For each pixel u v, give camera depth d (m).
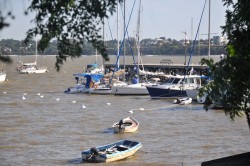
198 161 55.72
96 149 55.94
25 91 141.12
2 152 60.50
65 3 17.23
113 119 86.19
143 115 90.50
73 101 112.00
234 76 25.44
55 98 120.00
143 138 68.62
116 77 135.12
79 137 69.62
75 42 17.80
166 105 103.00
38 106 105.19
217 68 26.27
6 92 137.88
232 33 25.67
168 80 113.56
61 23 17.45
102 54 18.06
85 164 55.09
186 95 108.00
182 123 81.00
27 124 81.00
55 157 58.03
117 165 54.53
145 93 120.38
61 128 77.06
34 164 54.94
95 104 106.88
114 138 68.88
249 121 27.31
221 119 84.38
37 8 17.20
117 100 112.94
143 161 56.00
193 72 143.12
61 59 17.98
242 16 25.47
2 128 77.00
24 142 66.31
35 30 17.34
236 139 67.88
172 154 59.09
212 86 27.34
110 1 17.81
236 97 26.38
